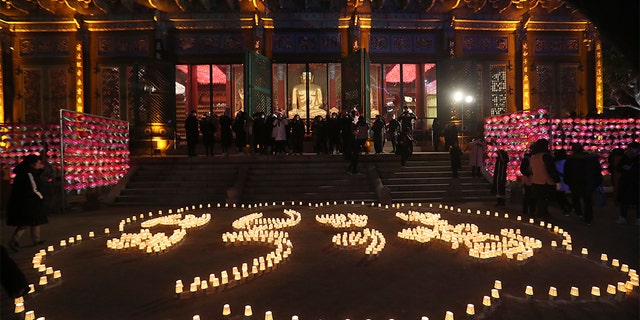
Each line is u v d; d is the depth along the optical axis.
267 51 23.09
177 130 24.25
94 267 7.00
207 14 22.66
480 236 8.54
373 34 23.34
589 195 10.29
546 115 18.86
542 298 5.28
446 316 4.29
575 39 23.69
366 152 21.27
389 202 14.20
